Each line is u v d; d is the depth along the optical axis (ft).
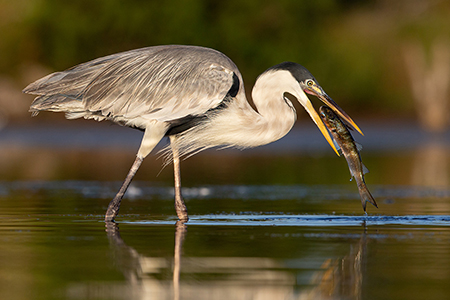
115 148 100.89
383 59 162.50
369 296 21.70
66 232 33.37
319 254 27.61
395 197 50.21
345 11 171.12
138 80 38.63
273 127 39.52
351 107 161.27
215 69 38.81
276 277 23.93
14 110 142.72
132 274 24.31
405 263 25.99
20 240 30.86
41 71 150.71
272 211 41.81
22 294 21.76
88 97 38.47
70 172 69.51
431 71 157.38
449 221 37.32
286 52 154.92
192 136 40.06
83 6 150.00
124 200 48.26
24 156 87.04
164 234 32.76
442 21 163.02
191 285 22.94
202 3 153.17
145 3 150.92
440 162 81.30
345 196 51.13
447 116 153.48
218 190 55.52
